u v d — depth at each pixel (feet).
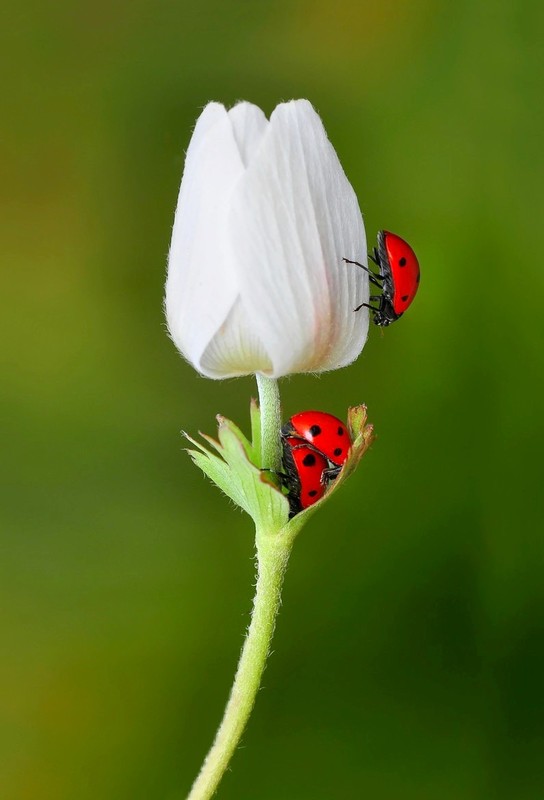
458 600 1.15
